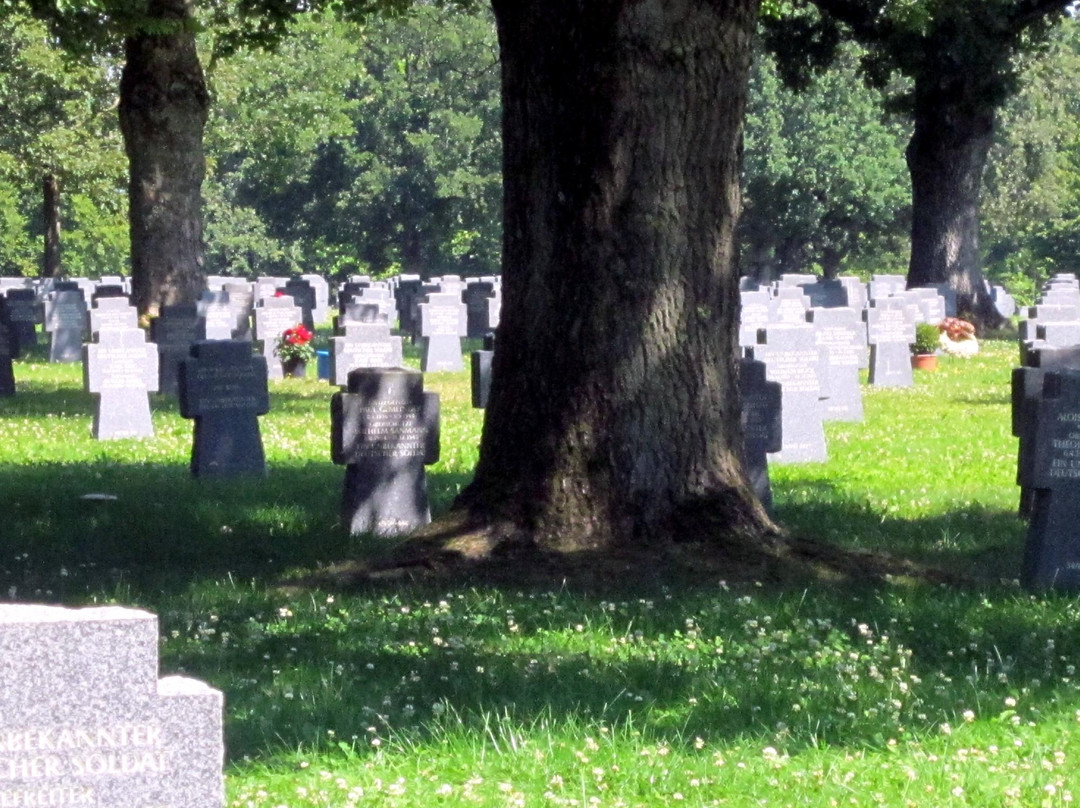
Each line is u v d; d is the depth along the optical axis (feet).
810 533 48.24
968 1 147.64
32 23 155.94
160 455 70.69
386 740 25.84
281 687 29.01
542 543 40.63
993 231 320.70
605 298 40.55
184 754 17.28
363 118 315.99
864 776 24.44
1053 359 53.78
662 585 38.58
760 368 55.16
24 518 50.78
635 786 23.95
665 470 40.86
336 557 44.27
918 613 36.11
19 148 198.80
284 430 79.82
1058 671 31.24
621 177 40.29
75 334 132.46
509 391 41.70
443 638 33.45
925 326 117.80
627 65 39.91
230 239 329.72
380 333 88.43
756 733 26.45
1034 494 42.37
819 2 149.59
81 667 16.97
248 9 80.33
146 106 114.01
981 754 25.54
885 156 280.51
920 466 67.26
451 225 321.52
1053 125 303.07
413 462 50.49
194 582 40.34
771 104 274.57
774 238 290.56
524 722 26.73
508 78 41.39
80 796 17.03
